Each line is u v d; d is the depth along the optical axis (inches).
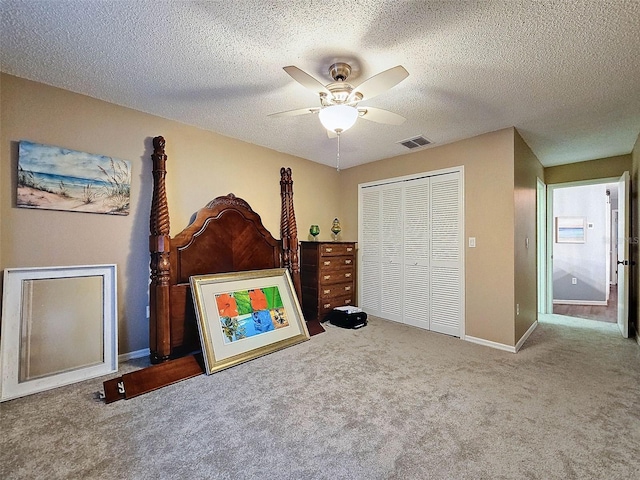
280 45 72.3
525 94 94.4
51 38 69.7
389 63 79.0
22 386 82.4
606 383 91.5
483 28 65.1
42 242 91.3
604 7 58.1
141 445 62.6
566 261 229.8
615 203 292.2
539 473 55.4
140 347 111.0
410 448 62.0
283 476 54.6
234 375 96.5
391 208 167.3
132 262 108.9
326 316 160.6
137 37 69.5
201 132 127.0
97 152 100.9
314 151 158.2
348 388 87.4
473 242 132.5
